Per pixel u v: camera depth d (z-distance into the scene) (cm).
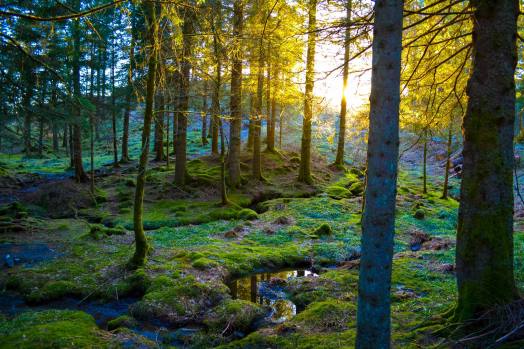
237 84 1686
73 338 597
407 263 949
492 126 481
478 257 490
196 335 653
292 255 1112
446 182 2014
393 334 546
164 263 983
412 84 716
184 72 1289
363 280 358
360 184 2219
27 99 858
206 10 741
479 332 465
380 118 340
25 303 788
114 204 1756
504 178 482
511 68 480
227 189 1980
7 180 2227
